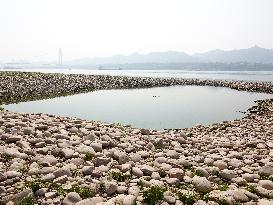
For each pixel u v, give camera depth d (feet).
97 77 227.81
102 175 30.83
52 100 106.22
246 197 26.81
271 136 53.98
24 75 192.34
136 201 25.20
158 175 30.96
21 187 27.22
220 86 210.18
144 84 198.90
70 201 24.91
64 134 44.91
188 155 39.70
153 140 44.75
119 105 99.81
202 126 65.05
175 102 112.06
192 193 26.91
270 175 32.42
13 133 43.16
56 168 31.73
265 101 110.83
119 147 41.09
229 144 45.44
